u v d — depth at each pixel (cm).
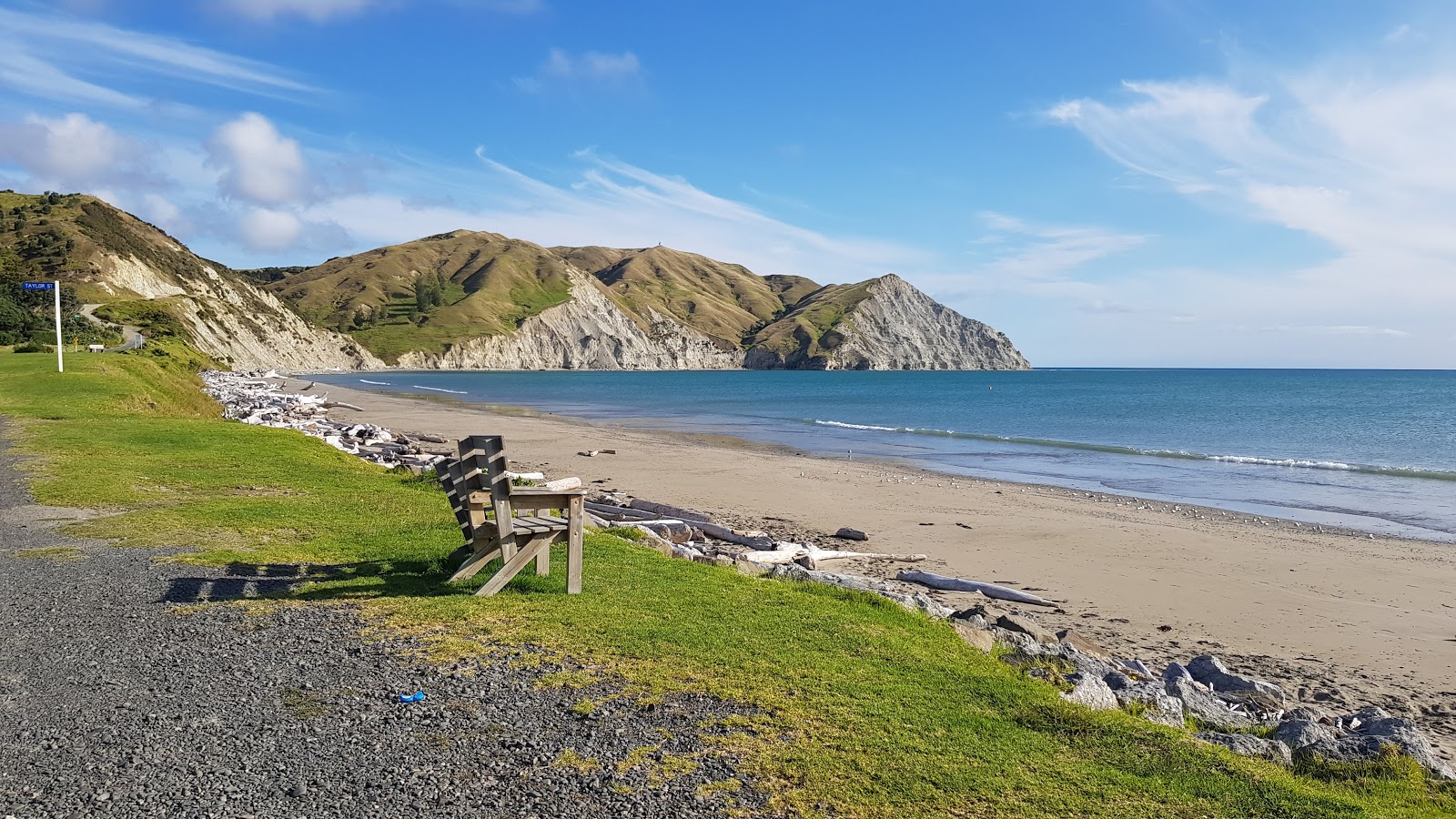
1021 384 15925
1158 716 725
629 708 568
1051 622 1323
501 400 8469
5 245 11694
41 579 859
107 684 577
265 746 489
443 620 752
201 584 855
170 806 414
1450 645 1241
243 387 6862
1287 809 484
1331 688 1061
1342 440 4912
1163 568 1695
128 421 2477
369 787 444
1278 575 1655
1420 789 588
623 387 13512
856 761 503
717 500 2416
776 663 670
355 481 1641
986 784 484
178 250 15488
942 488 2767
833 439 4691
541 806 432
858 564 1658
